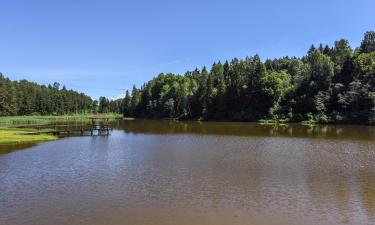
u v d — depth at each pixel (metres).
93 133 72.88
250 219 19.23
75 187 25.81
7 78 171.75
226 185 26.44
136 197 23.31
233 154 41.66
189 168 33.00
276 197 23.31
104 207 21.23
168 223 18.70
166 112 168.12
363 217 19.47
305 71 131.12
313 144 51.12
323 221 18.89
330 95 112.50
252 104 132.00
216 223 18.69
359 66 114.19
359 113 98.56
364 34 132.75
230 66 169.75
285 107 123.06
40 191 24.70
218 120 137.62
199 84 160.88
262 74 133.12
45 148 47.03
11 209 20.80
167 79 190.00
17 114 168.88
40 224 18.47
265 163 35.50
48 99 197.00
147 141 57.28
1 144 50.31
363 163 35.34
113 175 29.89
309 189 25.33
